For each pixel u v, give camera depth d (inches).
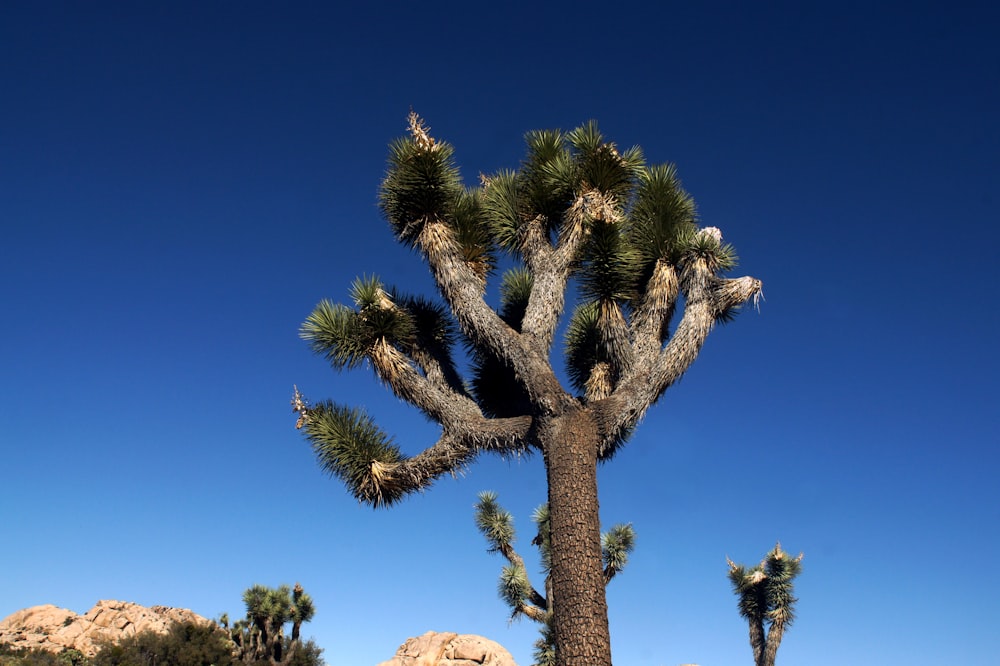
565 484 265.6
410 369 319.9
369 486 310.0
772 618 561.9
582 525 257.9
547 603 539.2
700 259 319.6
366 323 321.4
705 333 309.6
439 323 358.6
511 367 300.4
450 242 323.9
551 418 280.2
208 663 1343.5
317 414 322.3
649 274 333.4
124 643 1353.3
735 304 315.3
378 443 317.4
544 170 340.8
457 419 307.3
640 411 291.6
